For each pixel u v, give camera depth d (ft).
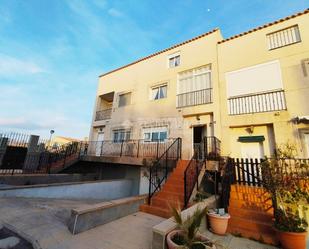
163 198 17.74
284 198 14.38
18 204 16.05
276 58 25.94
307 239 12.39
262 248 11.77
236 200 17.87
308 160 17.79
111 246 10.32
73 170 38.17
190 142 30.45
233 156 26.35
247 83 27.45
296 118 22.24
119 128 41.27
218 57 31.30
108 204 14.35
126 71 46.14
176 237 9.48
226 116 27.55
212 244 9.12
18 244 10.04
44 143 34.96
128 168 34.71
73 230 11.51
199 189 19.27
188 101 32.60
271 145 24.36
